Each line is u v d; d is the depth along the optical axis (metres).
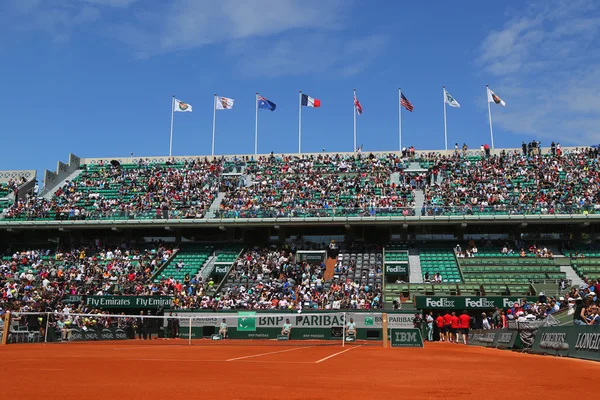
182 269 58.22
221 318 45.50
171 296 50.09
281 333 43.59
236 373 12.79
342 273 55.00
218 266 58.06
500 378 12.58
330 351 25.72
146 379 11.12
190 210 62.38
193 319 46.16
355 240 62.19
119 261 59.72
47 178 71.62
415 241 60.66
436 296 45.47
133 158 79.69
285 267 55.59
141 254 61.59
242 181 69.19
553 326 23.06
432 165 70.25
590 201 57.66
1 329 36.97
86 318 45.28
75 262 60.12
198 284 54.31
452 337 41.78
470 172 67.19
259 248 61.00
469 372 14.22
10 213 64.06
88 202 67.12
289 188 67.12
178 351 25.30
